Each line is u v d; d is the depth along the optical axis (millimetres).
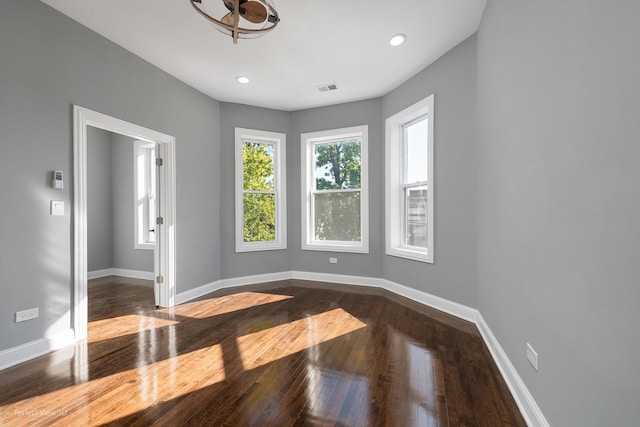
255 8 1598
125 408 1667
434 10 2461
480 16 2545
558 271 1261
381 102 4266
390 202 4074
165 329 2814
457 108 3021
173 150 3555
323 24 2623
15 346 2150
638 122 810
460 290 3053
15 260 2150
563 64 1210
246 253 4527
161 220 3535
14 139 2141
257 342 2523
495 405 1692
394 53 3119
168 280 3484
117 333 2721
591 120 1025
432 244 3354
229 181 4418
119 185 5230
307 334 2682
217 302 3639
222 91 4035
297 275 4812
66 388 1858
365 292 4027
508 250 1900
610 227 929
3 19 2084
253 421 1561
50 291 2354
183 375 2006
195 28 2666
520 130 1671
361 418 1580
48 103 2342
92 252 5023
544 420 1386
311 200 4832
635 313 823
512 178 1812
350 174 4598
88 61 2639
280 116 4746
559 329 1256
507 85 1874
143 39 2828
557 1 1251
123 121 2953
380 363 2158
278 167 4789
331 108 4559
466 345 2438
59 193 2410
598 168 989
